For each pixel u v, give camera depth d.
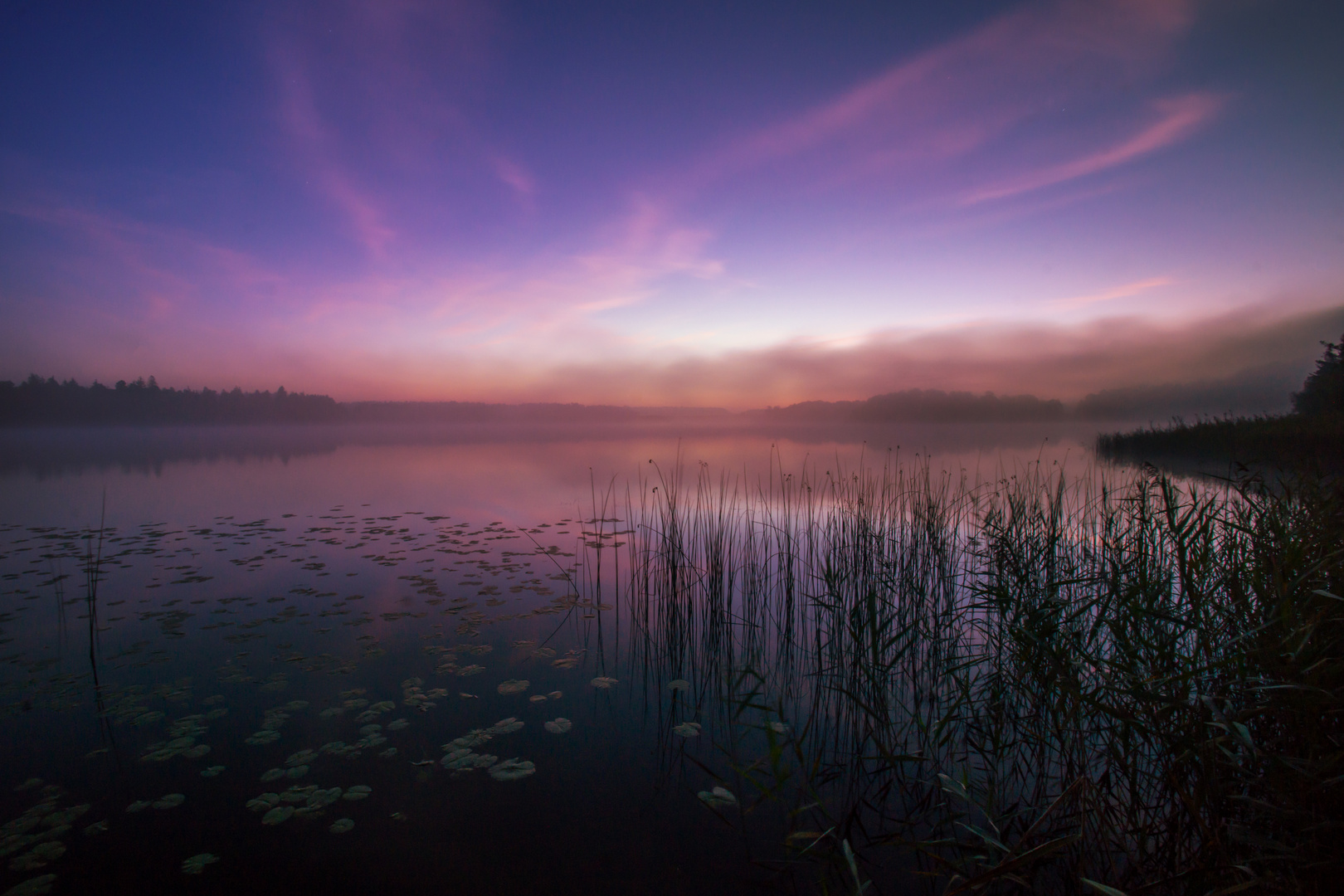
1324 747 2.15
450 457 25.36
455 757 3.42
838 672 4.48
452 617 5.71
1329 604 2.34
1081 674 3.23
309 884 2.51
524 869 2.60
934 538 5.85
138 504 12.34
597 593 6.42
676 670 4.64
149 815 2.95
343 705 4.04
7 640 5.16
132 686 4.29
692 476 15.87
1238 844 2.29
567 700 4.15
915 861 2.61
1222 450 14.23
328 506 12.09
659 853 2.69
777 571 6.71
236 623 5.54
